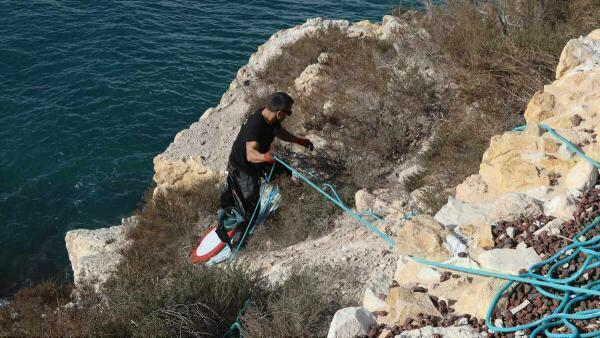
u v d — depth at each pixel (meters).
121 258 9.60
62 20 24.17
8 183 16.08
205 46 23.61
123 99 19.88
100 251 10.59
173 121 19.22
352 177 8.77
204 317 5.63
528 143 5.46
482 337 3.63
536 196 4.84
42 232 14.55
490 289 3.90
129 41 23.30
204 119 13.84
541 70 8.14
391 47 12.39
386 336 3.88
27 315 8.60
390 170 8.77
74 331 6.84
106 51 22.50
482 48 9.22
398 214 7.23
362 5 27.50
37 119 18.69
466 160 7.28
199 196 10.21
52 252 13.91
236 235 8.30
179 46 23.38
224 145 11.95
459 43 9.98
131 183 16.27
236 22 25.58
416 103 9.52
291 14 26.53
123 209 15.35
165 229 9.80
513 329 3.58
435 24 11.02
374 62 11.84
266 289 6.18
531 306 3.77
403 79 10.19
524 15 9.67
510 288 3.91
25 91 20.09
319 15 26.58
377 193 8.21
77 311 7.79
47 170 16.58
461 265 4.28
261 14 26.38
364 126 9.72
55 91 20.12
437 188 7.15
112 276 8.95
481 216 4.80
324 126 10.52
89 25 24.06
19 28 23.42
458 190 5.48
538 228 4.40
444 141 8.10
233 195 7.91
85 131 18.25
